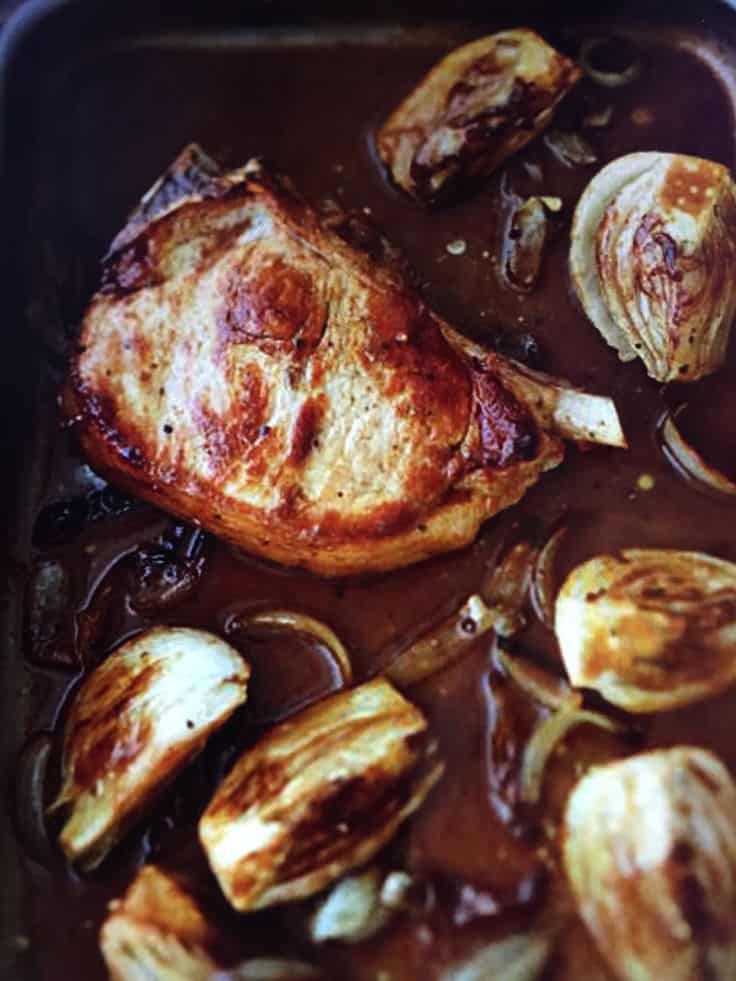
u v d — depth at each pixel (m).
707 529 0.35
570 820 0.31
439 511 0.33
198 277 0.34
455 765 0.33
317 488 0.33
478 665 0.34
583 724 0.33
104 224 0.40
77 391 0.35
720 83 0.40
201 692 0.32
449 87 0.39
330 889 0.31
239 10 0.41
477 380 0.34
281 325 0.33
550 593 0.34
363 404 0.33
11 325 0.37
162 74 0.41
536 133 0.39
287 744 0.32
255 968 0.30
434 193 0.38
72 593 0.36
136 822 0.32
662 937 0.29
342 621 0.35
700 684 0.32
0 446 0.36
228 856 0.30
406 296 0.34
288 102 0.41
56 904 0.32
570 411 0.34
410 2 0.41
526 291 0.37
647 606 0.32
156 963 0.30
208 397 0.33
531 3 0.40
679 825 0.30
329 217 0.38
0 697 0.34
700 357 0.35
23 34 0.39
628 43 0.40
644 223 0.36
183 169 0.36
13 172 0.38
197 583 0.35
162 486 0.34
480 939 0.31
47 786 0.33
